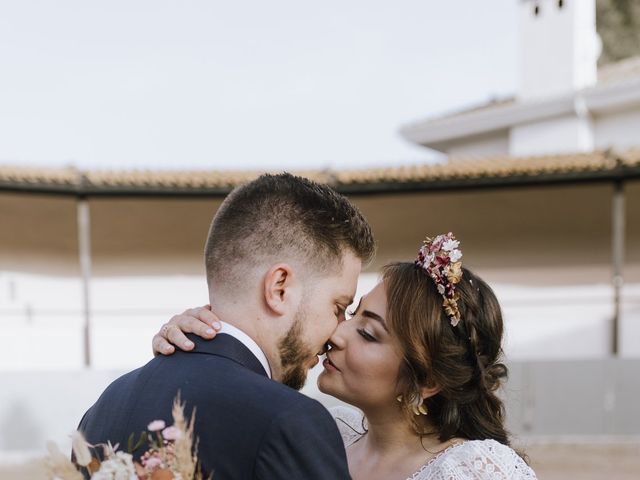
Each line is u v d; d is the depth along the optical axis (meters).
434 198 10.50
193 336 1.16
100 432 1.13
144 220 10.82
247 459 0.99
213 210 10.91
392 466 1.57
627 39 22.42
